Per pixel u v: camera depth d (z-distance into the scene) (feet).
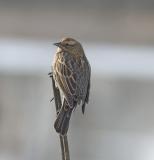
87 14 79.36
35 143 55.31
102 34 74.23
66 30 75.41
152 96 58.70
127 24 77.10
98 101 58.03
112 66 61.26
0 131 56.24
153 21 77.92
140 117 57.62
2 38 69.46
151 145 54.34
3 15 76.95
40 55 63.41
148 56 63.93
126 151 54.39
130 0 80.74
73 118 55.47
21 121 56.90
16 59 62.75
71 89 26.58
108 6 81.00
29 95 58.44
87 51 65.92
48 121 55.98
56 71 27.35
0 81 59.31
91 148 54.65
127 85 59.41
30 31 73.20
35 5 79.41
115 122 56.65
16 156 54.90
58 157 54.19
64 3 80.18
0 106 57.52
